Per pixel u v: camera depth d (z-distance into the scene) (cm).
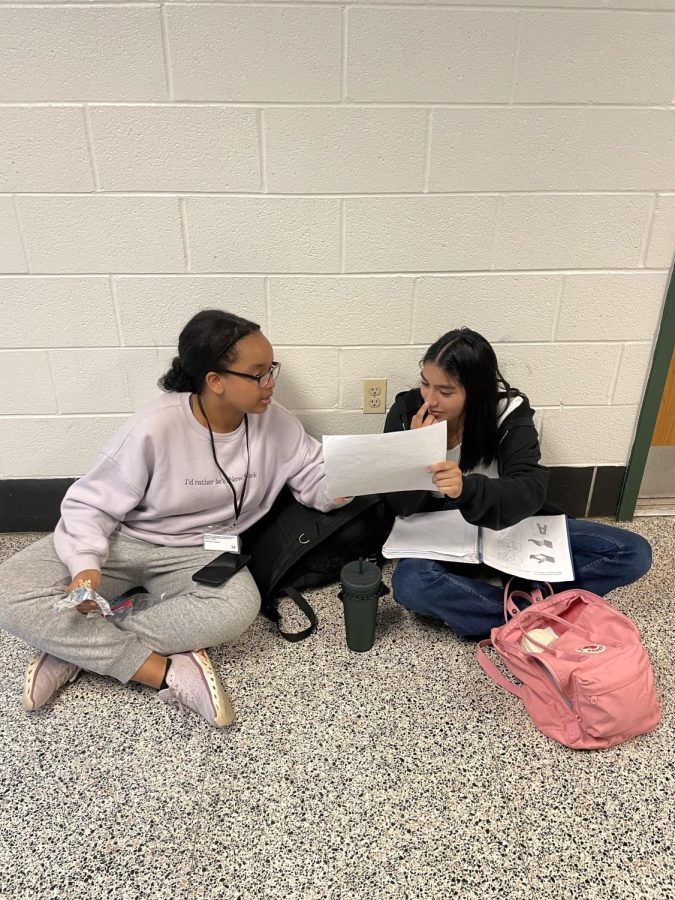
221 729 130
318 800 115
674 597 165
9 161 149
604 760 122
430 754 124
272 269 164
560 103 148
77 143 147
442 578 142
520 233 162
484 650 150
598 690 118
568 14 139
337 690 139
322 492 159
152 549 153
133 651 133
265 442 156
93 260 161
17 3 133
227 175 152
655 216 161
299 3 135
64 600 127
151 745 127
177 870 104
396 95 145
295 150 150
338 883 102
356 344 175
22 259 160
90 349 171
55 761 124
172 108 145
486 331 174
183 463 145
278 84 143
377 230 160
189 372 139
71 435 182
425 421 144
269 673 144
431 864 105
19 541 190
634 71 145
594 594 142
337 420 186
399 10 137
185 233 158
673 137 152
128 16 136
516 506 135
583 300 170
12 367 172
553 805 114
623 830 110
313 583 169
